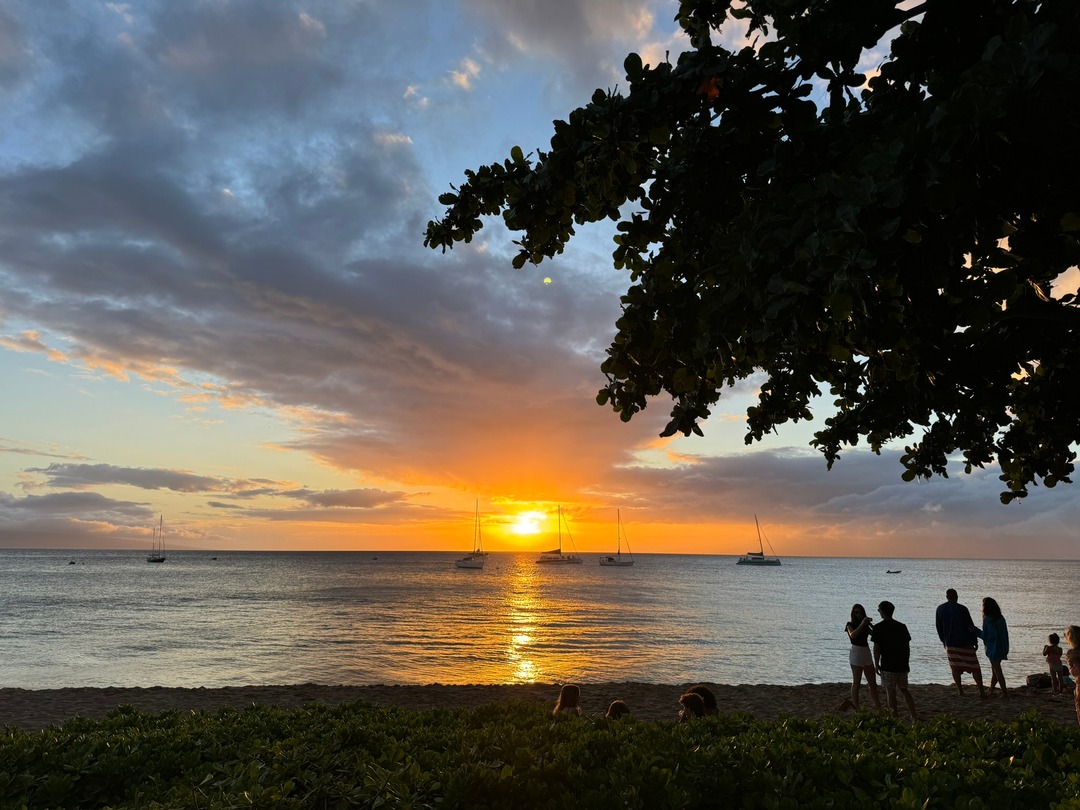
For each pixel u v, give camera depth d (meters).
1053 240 2.19
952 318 2.35
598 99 3.32
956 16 2.87
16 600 71.12
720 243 2.62
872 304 2.28
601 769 4.43
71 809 5.00
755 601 76.38
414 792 4.09
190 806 4.07
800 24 2.95
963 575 187.75
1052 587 120.19
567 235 3.87
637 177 3.57
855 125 3.05
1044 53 1.86
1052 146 1.89
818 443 4.45
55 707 15.13
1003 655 15.09
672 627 47.47
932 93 2.39
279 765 4.80
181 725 6.95
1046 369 3.85
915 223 2.13
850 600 78.06
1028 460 4.31
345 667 29.08
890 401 3.49
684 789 4.19
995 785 4.55
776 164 2.99
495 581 122.50
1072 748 5.42
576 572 172.12
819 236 2.19
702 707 8.32
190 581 114.00
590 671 28.28
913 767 4.78
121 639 38.94
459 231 4.01
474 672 27.84
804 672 28.27
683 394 3.68
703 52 3.16
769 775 4.44
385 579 125.88
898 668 12.23
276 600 72.94
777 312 2.37
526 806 4.02
